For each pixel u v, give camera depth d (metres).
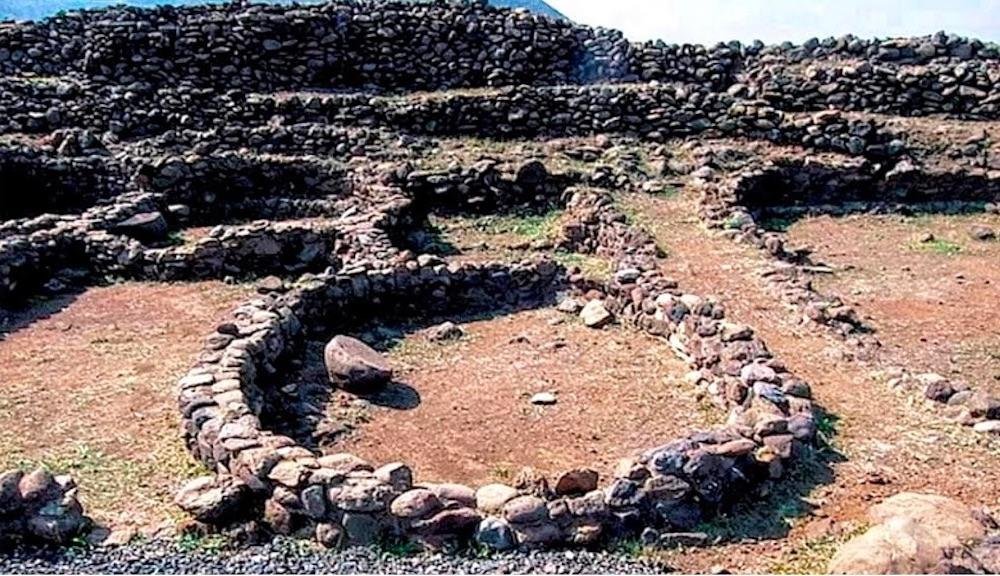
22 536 6.09
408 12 21.05
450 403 9.13
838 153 17.31
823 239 14.85
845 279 12.88
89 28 20.62
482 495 6.29
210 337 9.05
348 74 20.98
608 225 13.71
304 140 17.83
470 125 18.69
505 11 21.20
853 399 8.52
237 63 20.70
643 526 6.25
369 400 9.20
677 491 6.33
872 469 7.17
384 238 13.05
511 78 20.72
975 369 9.65
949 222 15.73
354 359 9.34
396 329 11.34
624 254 12.61
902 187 16.64
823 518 6.50
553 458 7.90
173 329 11.04
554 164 17.03
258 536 6.25
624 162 16.92
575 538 6.07
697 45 20.45
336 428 8.44
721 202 14.94
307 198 16.72
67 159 16.95
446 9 21.14
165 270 13.06
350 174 16.70
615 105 18.48
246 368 8.36
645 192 15.90
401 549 6.01
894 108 18.92
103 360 10.02
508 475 7.57
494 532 6.00
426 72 20.89
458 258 13.84
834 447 7.55
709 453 6.54
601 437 8.30
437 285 11.79
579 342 10.72
